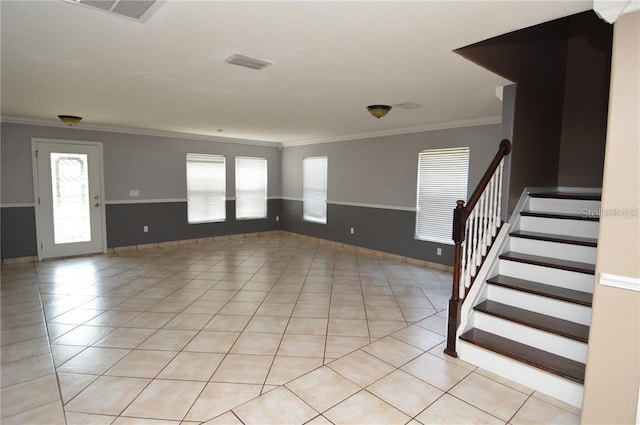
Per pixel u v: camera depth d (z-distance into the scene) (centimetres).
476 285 293
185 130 649
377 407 218
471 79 309
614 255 174
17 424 200
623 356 175
